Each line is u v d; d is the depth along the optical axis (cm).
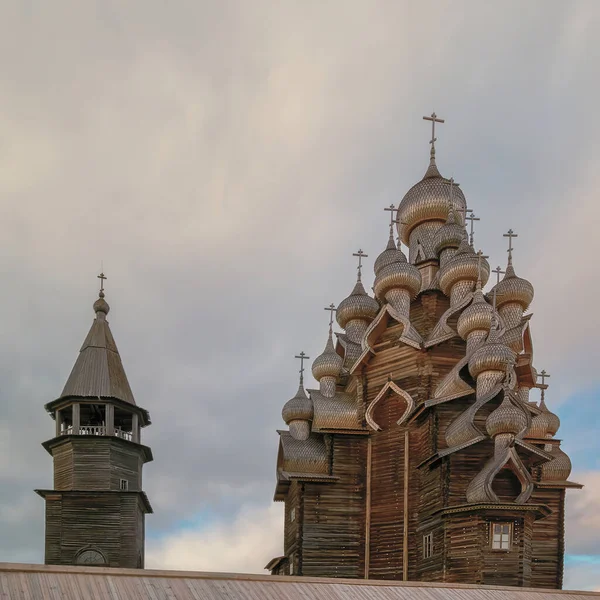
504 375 3953
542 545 4634
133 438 4738
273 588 2381
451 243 5166
